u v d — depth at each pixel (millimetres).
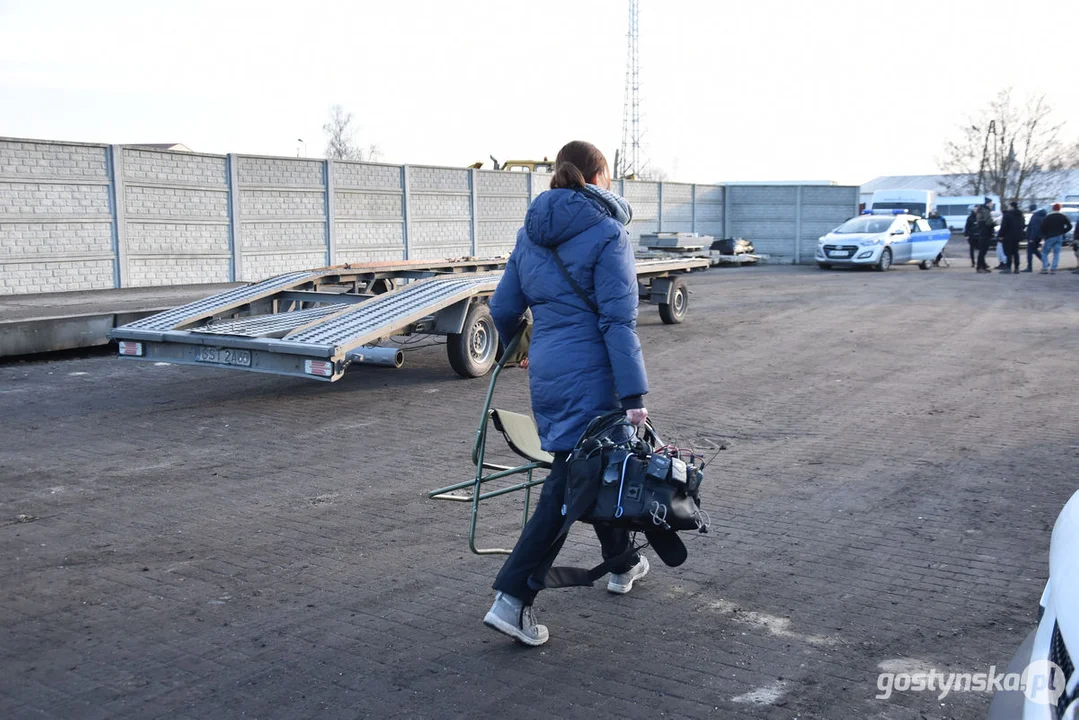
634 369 3859
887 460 7602
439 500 6605
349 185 25000
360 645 4309
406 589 4984
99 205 19750
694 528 3969
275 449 8039
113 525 6020
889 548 5594
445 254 28234
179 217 21266
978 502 6465
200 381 11273
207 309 10852
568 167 4062
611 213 4062
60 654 4211
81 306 16422
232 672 4039
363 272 13266
